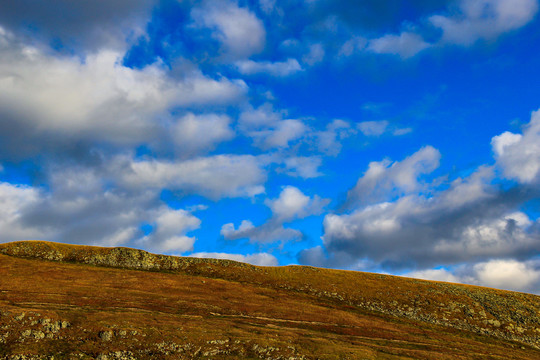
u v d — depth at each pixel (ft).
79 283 304.91
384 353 218.79
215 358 183.73
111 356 170.50
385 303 375.66
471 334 323.78
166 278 361.51
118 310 239.50
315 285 414.82
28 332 174.70
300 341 216.33
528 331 338.13
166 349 183.11
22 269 325.21
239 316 272.31
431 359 219.20
